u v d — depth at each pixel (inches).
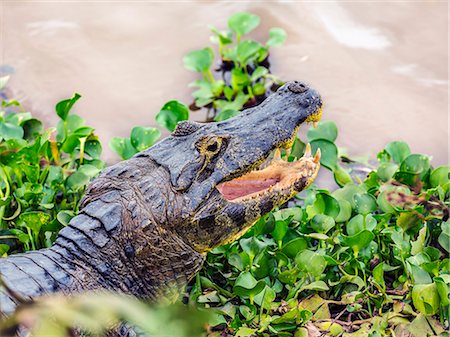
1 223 398.6
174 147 350.0
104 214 332.5
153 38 608.4
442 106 530.6
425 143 500.4
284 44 589.6
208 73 546.3
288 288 372.2
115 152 479.5
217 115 518.3
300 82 376.2
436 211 406.3
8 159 417.1
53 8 649.6
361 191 413.7
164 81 565.0
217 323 346.6
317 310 362.3
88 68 577.3
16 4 653.3
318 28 604.7
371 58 574.2
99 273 331.3
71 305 163.9
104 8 648.4
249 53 545.3
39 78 568.7
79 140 440.8
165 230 338.6
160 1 653.3
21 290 307.6
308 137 454.6
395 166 433.4
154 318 168.9
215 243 350.3
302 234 388.5
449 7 622.8
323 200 395.9
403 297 366.3
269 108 368.5
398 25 605.9
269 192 351.3
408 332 349.4
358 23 611.5
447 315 351.3
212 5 642.2
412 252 378.9
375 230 390.9
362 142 504.1
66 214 385.4
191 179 339.6
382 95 540.7
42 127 471.8
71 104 440.8
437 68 563.8
